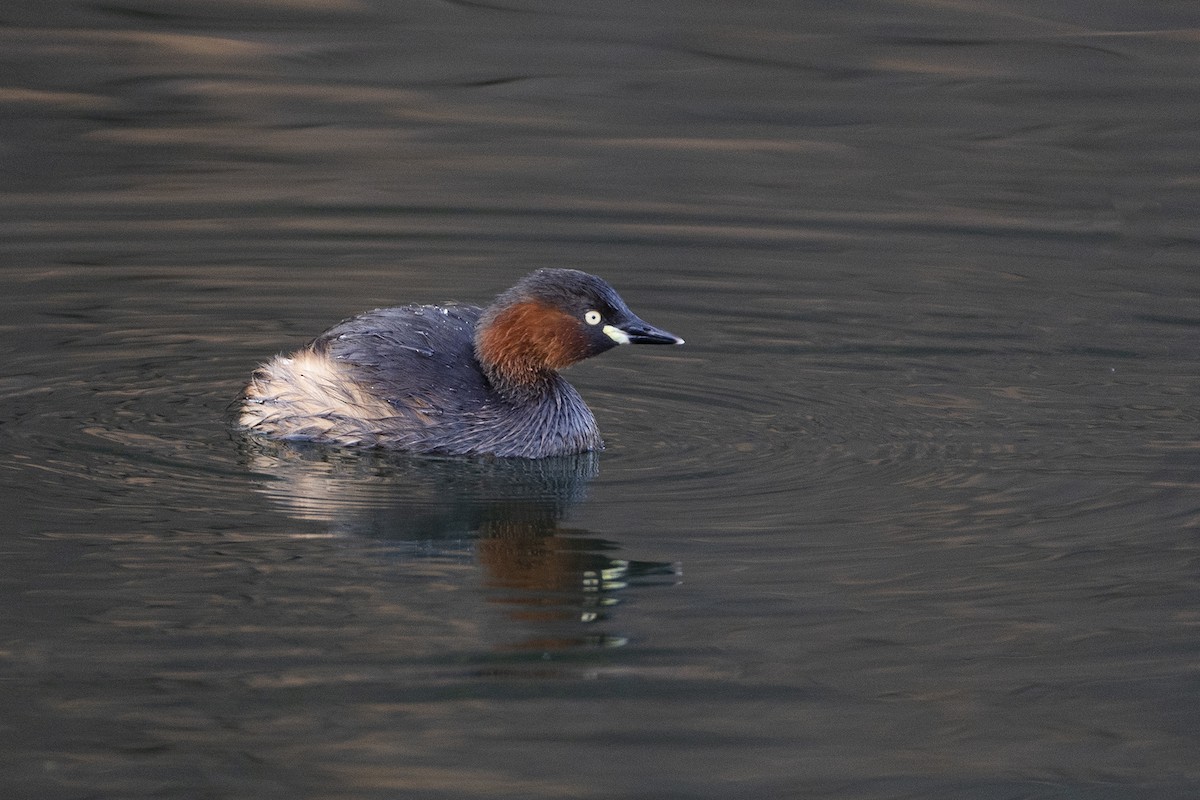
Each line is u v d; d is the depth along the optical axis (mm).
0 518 10992
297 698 8688
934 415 13594
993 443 12906
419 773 8070
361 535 10961
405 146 21188
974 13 25391
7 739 8281
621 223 18719
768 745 8398
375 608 9781
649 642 9422
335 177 20062
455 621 9617
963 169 20609
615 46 24438
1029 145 21391
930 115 22281
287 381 13000
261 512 11336
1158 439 12969
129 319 15539
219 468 12219
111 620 9508
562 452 12773
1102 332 15625
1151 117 22047
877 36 24719
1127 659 9305
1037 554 10703
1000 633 9594
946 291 16812
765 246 18094
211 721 8461
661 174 20422
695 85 23141
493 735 8422
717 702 8797
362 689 8805
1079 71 23422
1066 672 9164
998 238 18375
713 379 14547
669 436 13180
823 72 23531
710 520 11305
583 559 10594
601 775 8086
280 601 9836
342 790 7918
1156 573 10406
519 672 9016
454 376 12953
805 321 15992
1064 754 8367
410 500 11680
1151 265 17516
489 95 22844
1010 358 14977
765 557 10641
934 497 11734
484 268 17188
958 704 8820
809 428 13312
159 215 18641
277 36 24453
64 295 16094
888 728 8570
